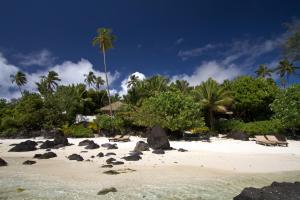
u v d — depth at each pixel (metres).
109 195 10.63
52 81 78.44
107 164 17.62
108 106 58.47
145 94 48.34
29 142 26.00
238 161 18.98
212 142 31.11
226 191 11.43
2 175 14.59
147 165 17.31
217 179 13.64
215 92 41.03
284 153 23.05
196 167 16.81
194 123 33.12
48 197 10.43
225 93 41.56
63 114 44.59
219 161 18.92
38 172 15.38
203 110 42.38
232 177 14.15
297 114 31.20
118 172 15.11
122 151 23.52
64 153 22.95
